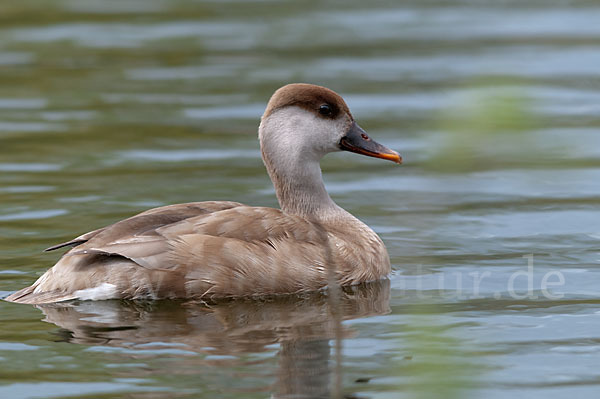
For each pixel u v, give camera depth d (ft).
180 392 27.45
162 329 33.60
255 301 37.37
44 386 28.02
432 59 90.07
